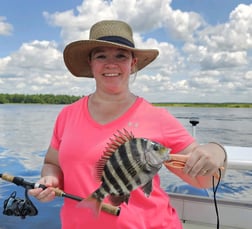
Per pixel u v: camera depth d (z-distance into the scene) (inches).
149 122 60.3
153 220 59.4
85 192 58.8
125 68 63.0
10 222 144.4
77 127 63.7
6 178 66.7
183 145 58.7
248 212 94.0
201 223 97.4
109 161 51.9
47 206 162.9
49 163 72.1
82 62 74.3
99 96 63.8
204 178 57.7
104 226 58.3
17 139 406.6
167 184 109.2
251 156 88.7
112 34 63.0
